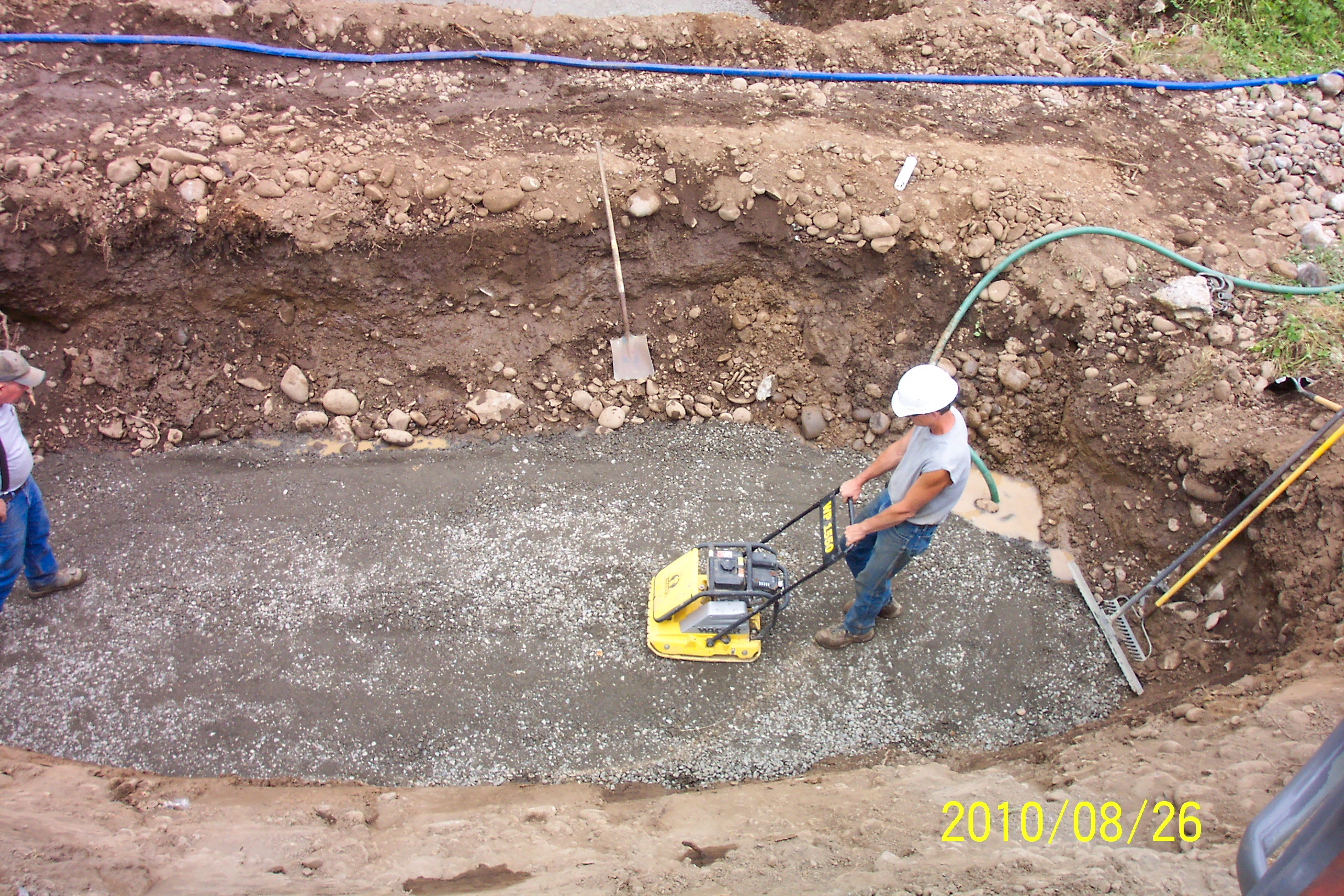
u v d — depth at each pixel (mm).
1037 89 7633
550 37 7586
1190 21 8281
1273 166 7070
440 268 6430
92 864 3588
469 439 6453
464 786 4738
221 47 7090
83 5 7047
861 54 7770
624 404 6586
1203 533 5457
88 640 5297
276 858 3842
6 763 4578
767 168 6531
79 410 6293
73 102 6543
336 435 6410
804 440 6508
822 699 5141
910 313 6539
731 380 6648
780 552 5809
